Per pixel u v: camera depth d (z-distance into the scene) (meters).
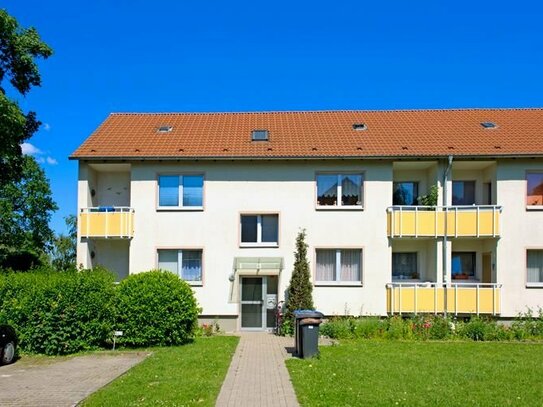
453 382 10.38
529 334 17.50
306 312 13.84
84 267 19.62
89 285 15.09
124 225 19.61
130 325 15.24
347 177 20.16
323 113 24.50
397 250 20.86
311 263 19.73
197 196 20.17
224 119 23.88
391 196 19.77
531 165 19.67
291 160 19.84
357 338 17.28
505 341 16.78
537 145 19.83
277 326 18.78
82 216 19.70
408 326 17.42
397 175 21.36
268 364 12.53
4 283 14.94
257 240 20.02
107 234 19.61
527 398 9.15
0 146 20.36
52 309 14.52
